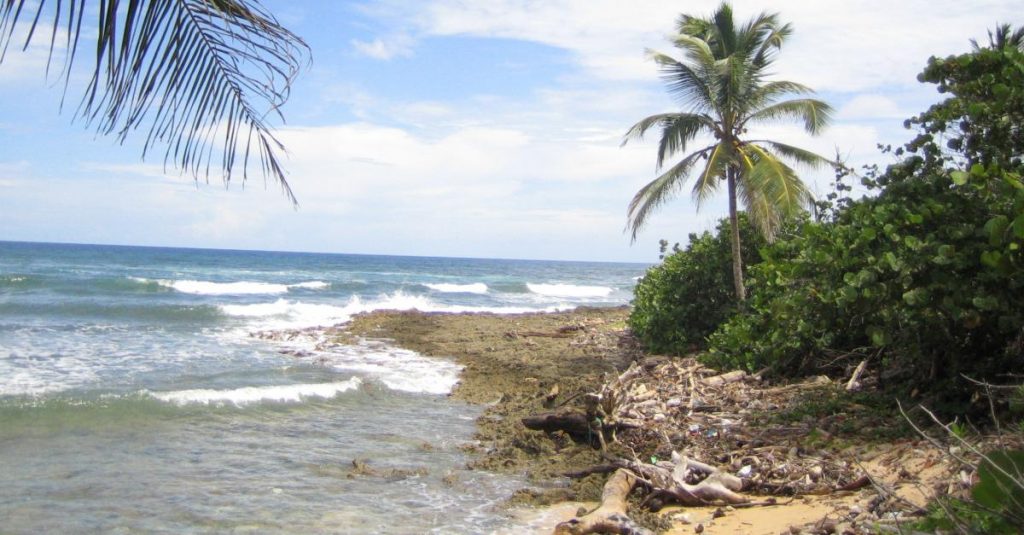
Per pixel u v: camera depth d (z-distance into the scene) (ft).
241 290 120.88
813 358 36.04
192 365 50.21
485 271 266.16
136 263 201.87
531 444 32.09
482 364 54.75
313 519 23.61
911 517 17.03
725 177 51.52
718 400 33.76
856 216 29.35
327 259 366.63
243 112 8.44
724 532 20.94
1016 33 46.50
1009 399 21.50
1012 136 26.71
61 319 73.92
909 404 27.94
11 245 418.72
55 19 6.92
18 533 21.59
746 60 51.24
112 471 27.63
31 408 35.47
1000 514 11.07
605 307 108.06
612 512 22.29
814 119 50.70
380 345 63.98
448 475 28.50
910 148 29.89
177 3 7.86
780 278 34.42
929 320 26.17
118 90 7.65
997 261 22.17
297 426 35.63
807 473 23.98
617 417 32.35
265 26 8.14
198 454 30.32
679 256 57.16
